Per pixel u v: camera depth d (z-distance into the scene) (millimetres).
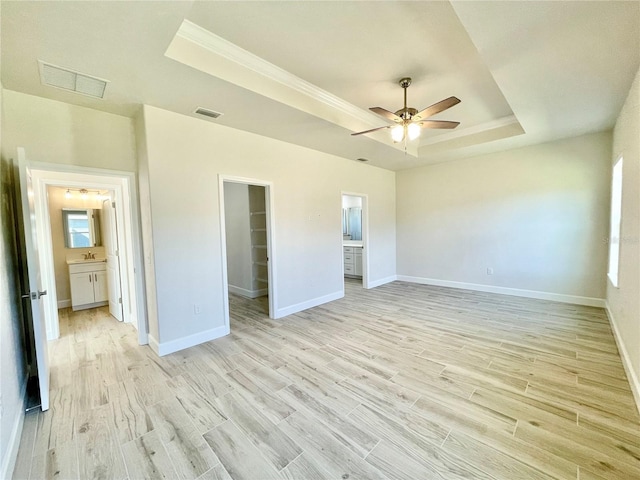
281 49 2471
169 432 1864
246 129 3609
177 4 1623
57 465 1622
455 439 1761
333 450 1696
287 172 4230
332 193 5016
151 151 2893
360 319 4035
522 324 3678
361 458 1635
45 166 2604
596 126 3824
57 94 2541
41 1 1521
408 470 1549
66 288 4871
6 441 1587
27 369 2475
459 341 3207
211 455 1675
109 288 4469
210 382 2455
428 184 6062
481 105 3732
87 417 2021
